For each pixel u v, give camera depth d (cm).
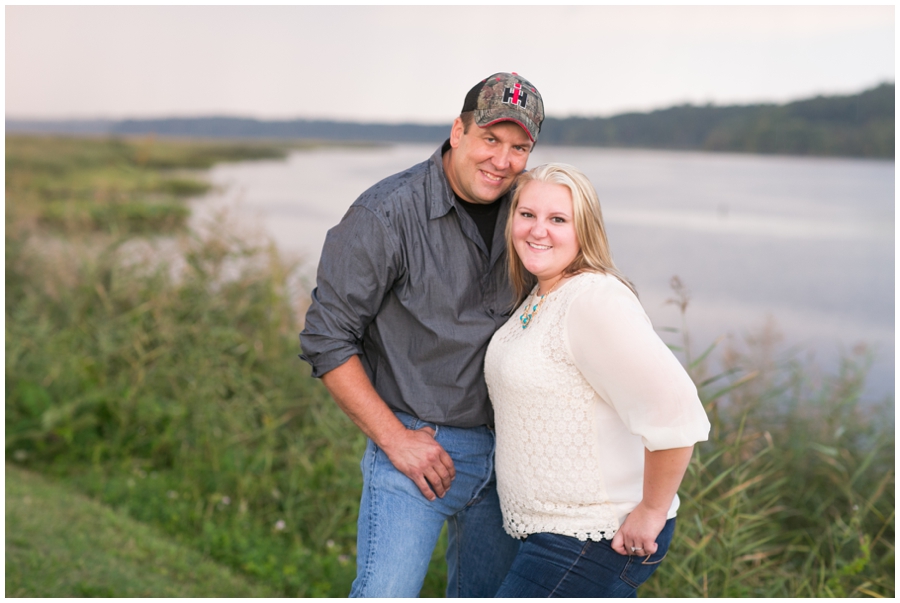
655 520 178
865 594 295
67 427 434
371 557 214
